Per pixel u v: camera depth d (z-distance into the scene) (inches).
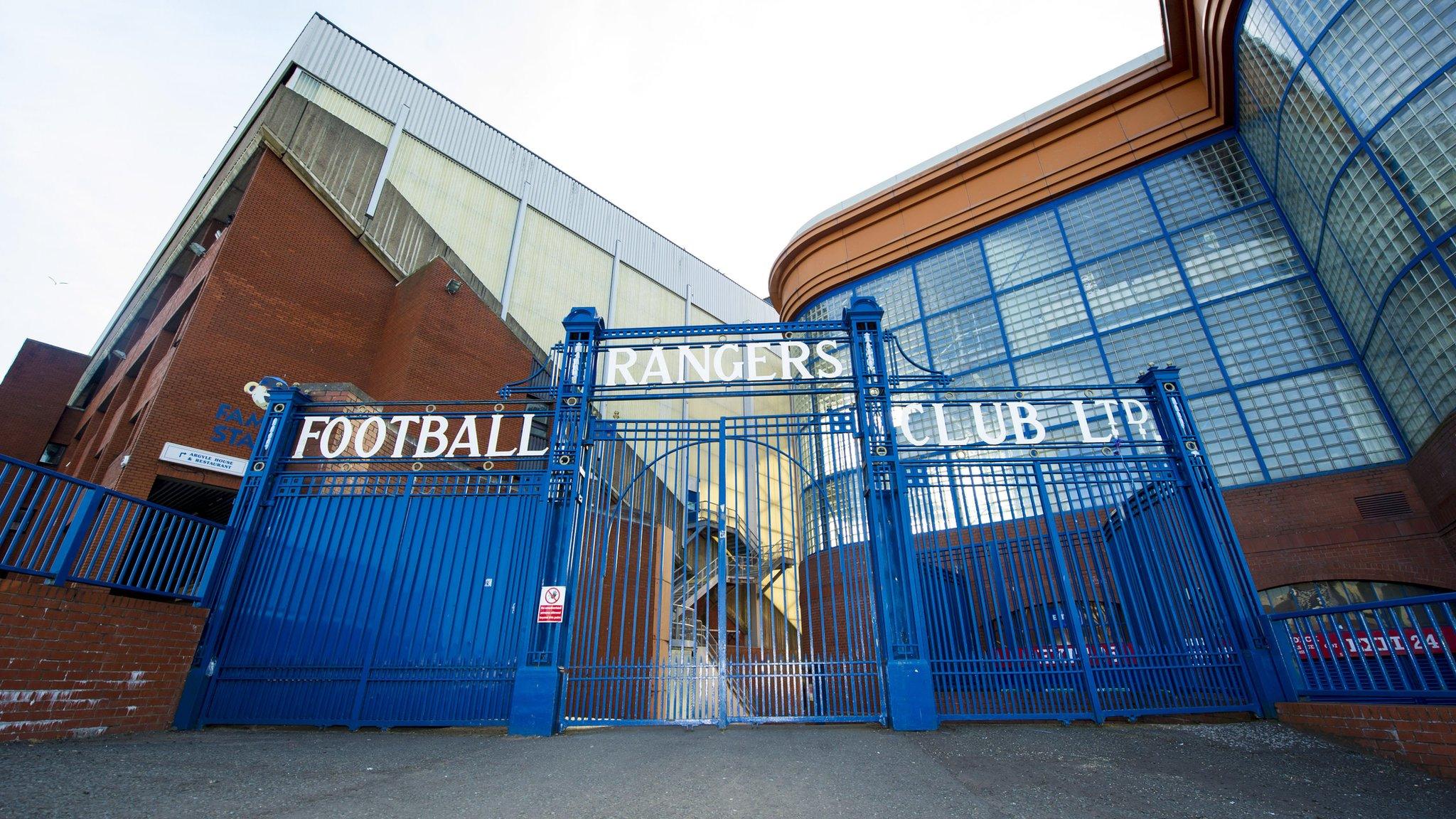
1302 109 414.6
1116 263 555.2
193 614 245.3
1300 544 405.4
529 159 1144.2
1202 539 272.8
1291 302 468.4
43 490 198.4
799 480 286.0
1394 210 357.7
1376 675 277.7
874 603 264.1
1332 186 399.5
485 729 241.8
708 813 138.6
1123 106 605.0
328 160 740.7
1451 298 333.7
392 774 167.9
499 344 772.0
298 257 679.1
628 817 135.6
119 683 211.5
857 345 306.8
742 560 540.1
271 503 279.4
